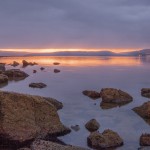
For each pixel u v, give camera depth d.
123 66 119.31
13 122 21.22
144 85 59.03
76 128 27.58
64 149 20.41
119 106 37.72
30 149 20.05
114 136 23.77
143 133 26.45
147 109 32.34
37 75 79.19
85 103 39.56
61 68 106.94
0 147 20.23
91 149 22.20
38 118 24.80
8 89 52.53
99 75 80.12
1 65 88.06
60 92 49.38
